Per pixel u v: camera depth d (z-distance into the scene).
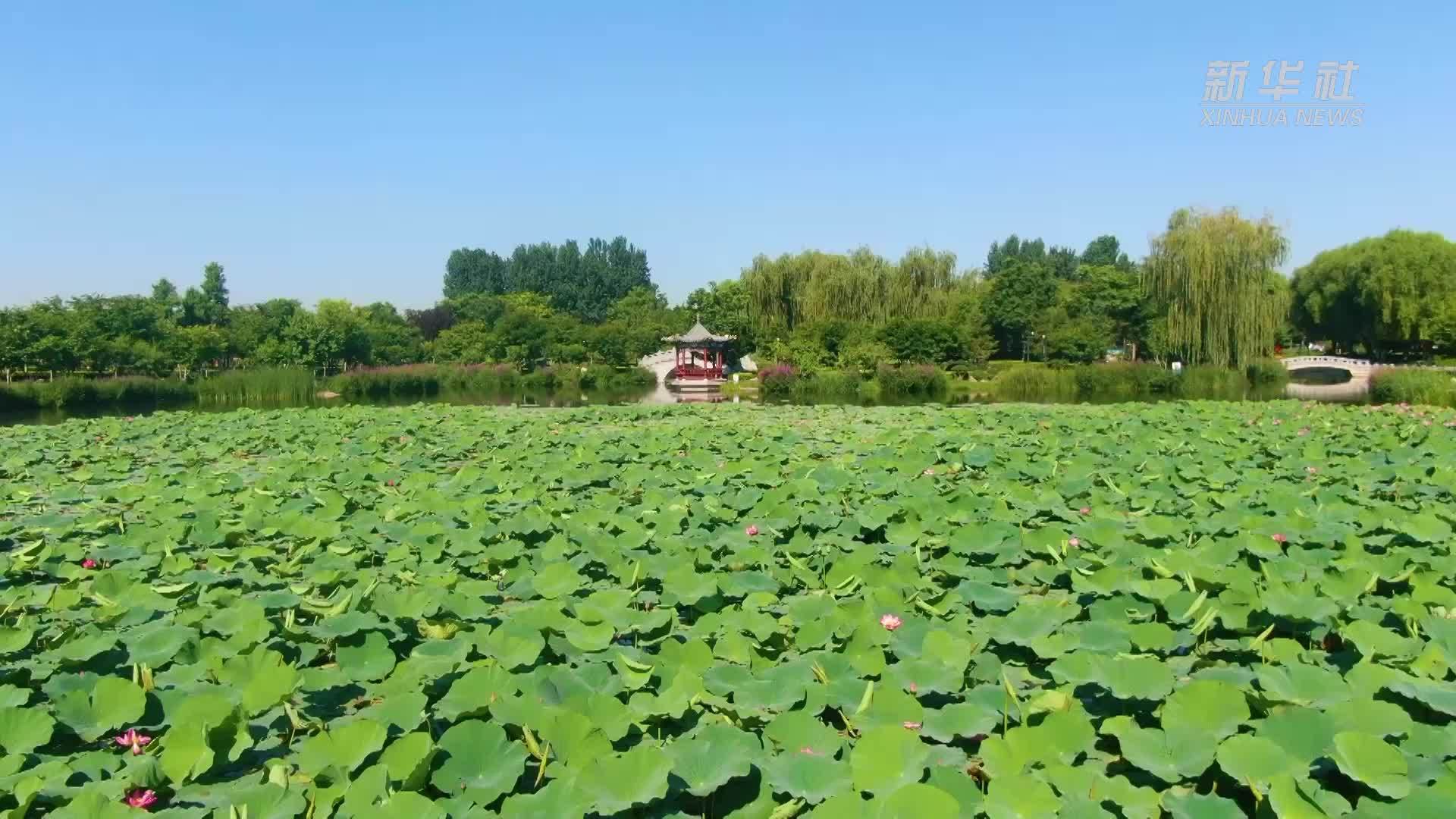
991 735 3.10
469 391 36.38
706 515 6.66
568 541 5.95
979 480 8.63
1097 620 4.30
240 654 3.70
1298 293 48.28
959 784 2.70
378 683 3.72
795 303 42.09
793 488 7.46
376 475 8.99
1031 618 4.01
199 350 34.72
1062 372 32.94
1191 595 4.22
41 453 10.51
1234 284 31.44
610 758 2.66
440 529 6.12
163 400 28.55
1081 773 2.71
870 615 4.26
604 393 36.16
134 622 4.34
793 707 3.38
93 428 13.62
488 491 8.05
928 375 32.72
